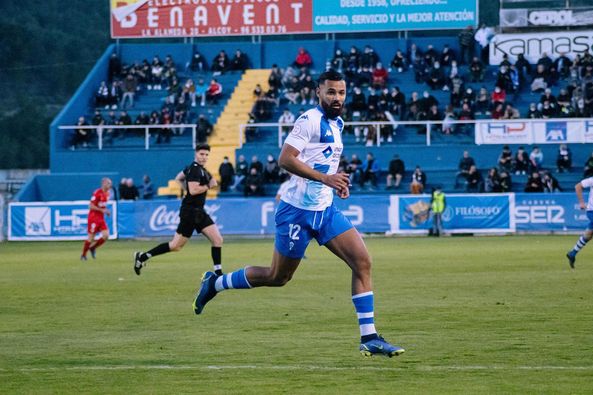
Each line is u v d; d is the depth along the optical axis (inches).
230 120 3065.9
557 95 2987.2
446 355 629.3
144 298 1025.5
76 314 884.6
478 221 2463.1
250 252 1878.7
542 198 2452.0
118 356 642.8
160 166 2928.2
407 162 2810.0
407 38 3282.5
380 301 945.5
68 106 3090.6
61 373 583.2
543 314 830.5
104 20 5191.9
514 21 3129.9
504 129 2741.1
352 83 3085.6
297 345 679.7
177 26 3282.5
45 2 5167.3
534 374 560.7
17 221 2578.7
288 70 3107.8
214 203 2529.5
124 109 3129.9
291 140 596.7
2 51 4714.6
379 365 597.6
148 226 2541.8
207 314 869.2
